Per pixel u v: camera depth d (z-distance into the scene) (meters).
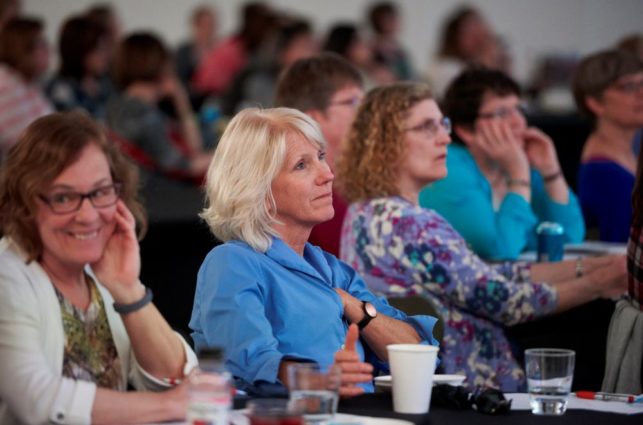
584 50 19.75
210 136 12.41
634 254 4.48
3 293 3.38
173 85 11.45
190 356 3.63
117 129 9.91
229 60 14.46
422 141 5.07
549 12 19.75
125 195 3.66
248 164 3.96
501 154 6.34
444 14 19.25
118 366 3.63
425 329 4.34
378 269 5.05
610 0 19.58
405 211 5.04
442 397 3.51
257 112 4.05
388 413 3.39
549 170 6.88
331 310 4.03
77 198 3.38
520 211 6.34
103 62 11.27
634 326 4.44
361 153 5.14
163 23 17.39
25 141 3.40
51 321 3.45
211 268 3.90
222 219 3.99
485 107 6.29
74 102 11.05
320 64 6.18
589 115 7.39
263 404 2.98
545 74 13.88
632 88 7.20
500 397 3.43
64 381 3.31
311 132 4.03
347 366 3.56
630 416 3.37
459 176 6.21
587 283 5.15
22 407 3.29
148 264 8.23
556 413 3.40
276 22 14.21
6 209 3.42
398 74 15.55
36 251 3.46
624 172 7.27
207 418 2.90
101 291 3.65
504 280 5.05
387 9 15.73
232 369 3.75
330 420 3.12
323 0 18.44
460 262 5.00
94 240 3.41
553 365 3.40
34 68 9.48
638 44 9.35
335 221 5.75
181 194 9.33
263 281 3.92
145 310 3.53
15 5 12.02
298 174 3.98
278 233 4.02
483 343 5.13
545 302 5.09
